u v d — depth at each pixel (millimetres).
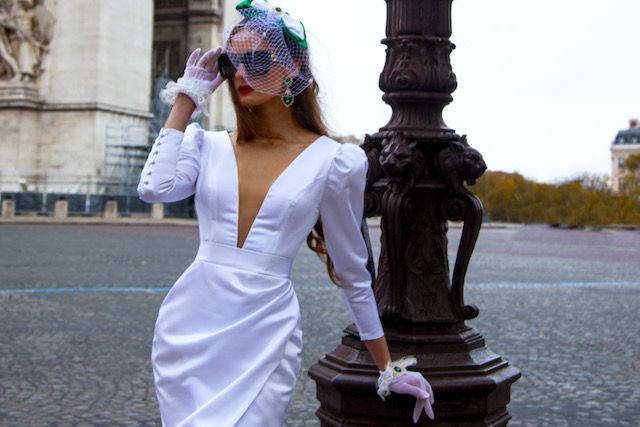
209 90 3086
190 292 2928
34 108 45969
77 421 6340
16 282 14930
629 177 118125
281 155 3025
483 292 15469
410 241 4148
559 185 65312
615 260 25812
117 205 44031
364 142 4383
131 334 10078
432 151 4172
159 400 2854
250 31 2979
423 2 4160
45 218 39062
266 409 2756
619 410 6820
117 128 46469
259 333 2846
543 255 27625
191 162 3035
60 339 9641
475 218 4105
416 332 4082
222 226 2965
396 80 4156
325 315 11859
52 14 46125
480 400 3963
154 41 55156
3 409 6637
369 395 3930
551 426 6332
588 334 10688
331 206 3000
